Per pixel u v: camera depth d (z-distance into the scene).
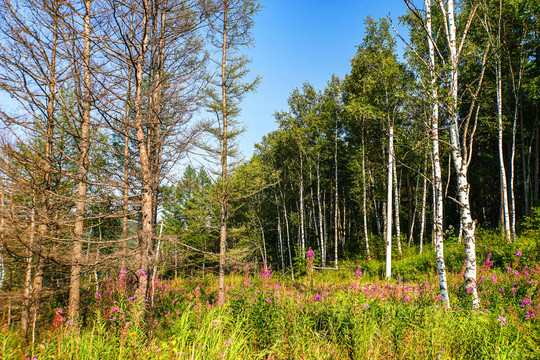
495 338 4.21
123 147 10.39
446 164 19.77
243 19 9.58
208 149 8.38
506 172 19.83
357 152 19.41
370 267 15.15
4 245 6.11
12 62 6.27
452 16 7.07
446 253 12.96
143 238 6.30
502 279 7.41
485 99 15.22
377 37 17.16
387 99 15.62
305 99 21.03
